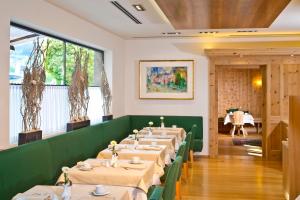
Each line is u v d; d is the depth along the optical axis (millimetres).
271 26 6820
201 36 8266
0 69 3727
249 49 7965
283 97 8234
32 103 4371
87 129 5559
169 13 5355
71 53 6234
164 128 7629
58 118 5582
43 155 4090
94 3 4941
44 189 3131
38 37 4672
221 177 6543
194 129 7297
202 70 8477
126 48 8758
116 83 8047
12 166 3457
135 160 4066
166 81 8625
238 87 14250
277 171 7023
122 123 7820
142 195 3484
